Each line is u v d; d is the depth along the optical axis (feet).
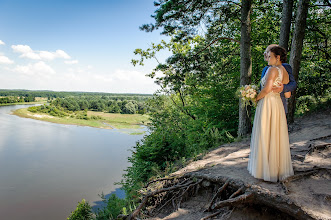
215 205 10.13
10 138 178.09
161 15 30.17
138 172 30.94
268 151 10.02
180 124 45.98
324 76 29.25
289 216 8.52
